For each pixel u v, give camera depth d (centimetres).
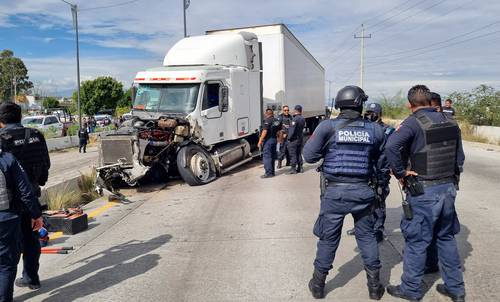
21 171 381
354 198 377
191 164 1038
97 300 420
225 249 552
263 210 753
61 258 547
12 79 8275
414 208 378
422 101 382
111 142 984
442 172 372
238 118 1223
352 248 535
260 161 1455
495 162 1295
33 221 397
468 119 2298
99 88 6209
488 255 493
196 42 1241
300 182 1017
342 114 393
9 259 382
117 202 898
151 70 1141
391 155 378
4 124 439
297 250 535
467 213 681
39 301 423
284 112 1175
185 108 1074
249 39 1322
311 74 2050
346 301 394
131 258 536
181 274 476
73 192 941
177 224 690
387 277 444
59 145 2419
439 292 404
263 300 404
